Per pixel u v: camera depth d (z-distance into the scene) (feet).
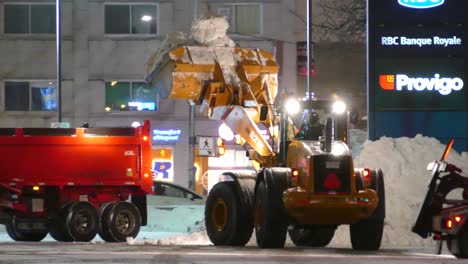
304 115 152.46
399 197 177.47
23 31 374.43
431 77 250.78
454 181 134.21
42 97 375.45
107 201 195.62
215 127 372.99
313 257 123.95
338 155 143.02
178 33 167.63
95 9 373.20
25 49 373.40
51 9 375.04
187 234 195.31
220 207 156.76
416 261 118.52
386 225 173.78
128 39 373.61
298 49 377.30
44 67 373.61
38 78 373.81
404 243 170.81
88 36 373.61
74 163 190.60
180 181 371.76
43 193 189.06
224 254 129.08
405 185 179.83
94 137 191.83
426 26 250.98
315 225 148.15
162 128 372.79
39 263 110.52
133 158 194.59
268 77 164.45
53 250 139.54
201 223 202.90
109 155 193.06
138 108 373.81
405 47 250.98
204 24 165.48
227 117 162.61
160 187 239.50
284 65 377.50
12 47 373.40
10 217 188.44
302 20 378.73
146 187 195.72
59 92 317.01
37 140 188.24
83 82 373.20
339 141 147.13
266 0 377.91
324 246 166.30
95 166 192.03
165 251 137.39
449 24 250.98
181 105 372.99
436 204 134.31
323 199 141.38
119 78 373.20
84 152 191.31
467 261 119.65
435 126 250.57
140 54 373.40
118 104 374.63
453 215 129.39
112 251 136.87
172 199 238.48
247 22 378.53
